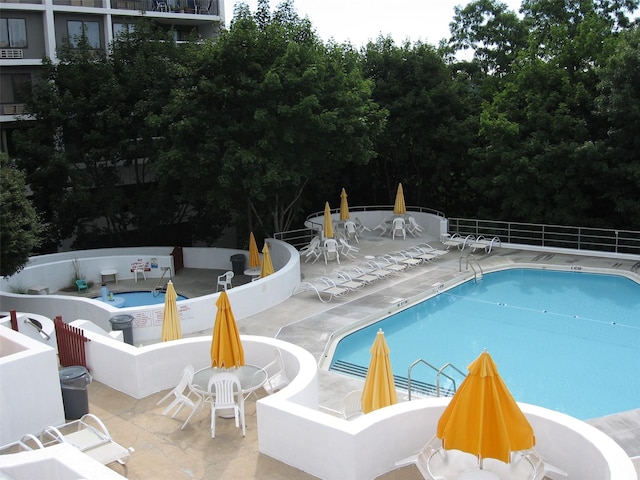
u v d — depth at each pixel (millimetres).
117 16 33656
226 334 8781
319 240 23016
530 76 26156
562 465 6887
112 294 20172
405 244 25016
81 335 10266
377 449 7121
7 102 30250
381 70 29688
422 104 29031
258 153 21203
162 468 7527
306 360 9289
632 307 17469
